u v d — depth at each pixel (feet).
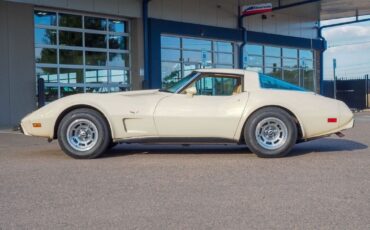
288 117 26.02
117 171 22.68
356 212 15.58
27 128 26.53
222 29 75.31
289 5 74.43
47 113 26.32
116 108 26.13
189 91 26.32
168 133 26.27
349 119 26.78
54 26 57.93
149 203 16.87
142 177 21.21
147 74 65.21
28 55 55.52
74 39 59.88
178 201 17.08
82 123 26.30
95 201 17.21
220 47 76.54
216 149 30.30
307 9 85.97
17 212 15.93
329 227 14.11
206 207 16.29
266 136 26.23
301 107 26.30
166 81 68.90
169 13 68.44
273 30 84.64
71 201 17.24
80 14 60.23
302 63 92.17
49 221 14.93
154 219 15.01
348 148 30.48
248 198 17.40
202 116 25.96
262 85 26.84
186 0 70.49
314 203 16.67
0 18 53.57
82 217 15.30
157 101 26.43
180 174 21.85
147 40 65.26
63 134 26.27
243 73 27.07
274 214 15.42
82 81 60.75
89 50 61.31
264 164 24.30
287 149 26.11
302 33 90.94
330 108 26.63
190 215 15.39
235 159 26.00
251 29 80.74
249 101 26.13
